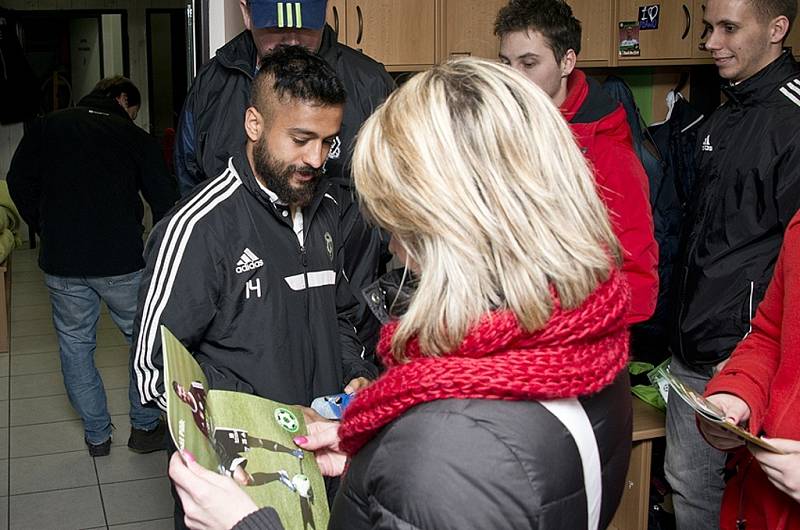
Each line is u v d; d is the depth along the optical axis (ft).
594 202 3.10
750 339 5.62
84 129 11.85
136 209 12.24
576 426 2.97
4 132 25.07
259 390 5.92
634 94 12.37
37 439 12.94
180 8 29.89
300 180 5.78
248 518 3.36
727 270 7.30
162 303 5.64
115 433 13.19
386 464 2.91
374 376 6.45
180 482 3.48
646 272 7.65
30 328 18.67
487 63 3.23
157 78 30.66
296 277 6.06
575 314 2.90
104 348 17.26
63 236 11.69
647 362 10.10
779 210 7.02
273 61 5.72
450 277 2.90
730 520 5.41
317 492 4.29
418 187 2.94
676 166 10.92
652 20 11.19
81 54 31.19
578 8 10.89
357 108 7.68
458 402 2.87
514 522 2.77
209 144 7.80
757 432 5.09
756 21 7.10
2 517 10.61
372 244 6.79
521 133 2.99
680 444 7.89
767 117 7.15
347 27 9.80
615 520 9.18
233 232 5.82
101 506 10.93
